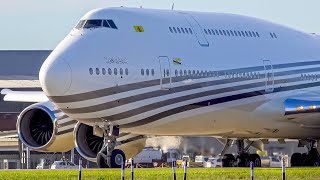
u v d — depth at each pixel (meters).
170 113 139.75
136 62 135.88
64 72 130.25
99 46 133.75
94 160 142.38
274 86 151.38
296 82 154.25
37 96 157.12
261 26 155.12
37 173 125.94
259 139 160.88
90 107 132.88
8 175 122.75
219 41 146.88
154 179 119.25
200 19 147.25
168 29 141.38
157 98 137.88
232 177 123.75
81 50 132.50
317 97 155.12
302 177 124.19
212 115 144.62
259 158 165.50
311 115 151.62
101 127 136.38
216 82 144.38
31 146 143.38
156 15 142.25
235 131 150.62
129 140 147.25
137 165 192.50
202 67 142.75
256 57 150.25
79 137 142.62
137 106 136.12
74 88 130.88
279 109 151.50
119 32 136.25
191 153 181.62
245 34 151.38
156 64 137.75
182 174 125.25
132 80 135.38
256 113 149.62
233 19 152.12
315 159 164.75
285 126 153.25
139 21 139.25
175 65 139.75
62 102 131.62
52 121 141.50
